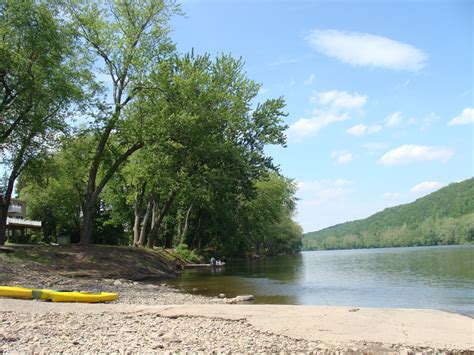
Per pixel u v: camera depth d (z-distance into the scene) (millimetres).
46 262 26578
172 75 34781
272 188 69000
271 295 23250
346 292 24422
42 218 62750
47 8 28922
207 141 35500
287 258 94062
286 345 10625
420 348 10758
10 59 26625
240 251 85000
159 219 43188
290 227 118438
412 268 44469
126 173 44594
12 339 9789
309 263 64750
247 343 10625
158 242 66500
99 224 62750
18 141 29062
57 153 36250
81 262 28547
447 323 13758
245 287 27391
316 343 10930
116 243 64500
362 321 13586
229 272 42438
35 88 27344
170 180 37000
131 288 24250
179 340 10562
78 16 31297
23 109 28562
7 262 24438
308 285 28562
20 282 21859
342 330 12312
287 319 13578
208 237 71312
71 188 56281
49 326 11289
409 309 16375
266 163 42344
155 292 23312
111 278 28078
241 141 42156
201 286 28016
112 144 35344
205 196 41438
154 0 33281
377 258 77062
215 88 38094
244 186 40062
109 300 17844
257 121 42625
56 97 28328
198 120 34875
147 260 35000
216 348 10023
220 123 37250
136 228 46656
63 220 61406
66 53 29344
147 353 9250
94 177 33188
